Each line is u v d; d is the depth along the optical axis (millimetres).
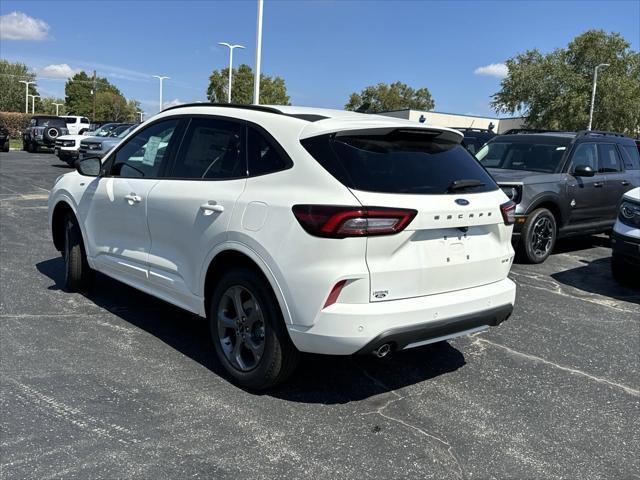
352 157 3469
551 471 3070
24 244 7949
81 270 5602
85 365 4121
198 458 3027
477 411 3697
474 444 3303
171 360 4273
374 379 4109
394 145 3705
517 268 7766
